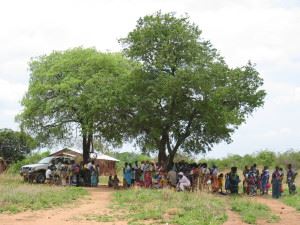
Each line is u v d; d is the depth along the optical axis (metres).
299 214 19.97
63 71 40.31
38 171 36.03
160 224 16.41
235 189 29.36
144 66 32.53
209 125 31.59
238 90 32.28
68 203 22.19
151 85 31.58
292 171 30.19
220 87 31.34
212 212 18.64
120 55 41.19
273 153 53.44
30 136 42.56
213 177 29.23
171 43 31.86
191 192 25.16
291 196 27.66
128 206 20.81
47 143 42.53
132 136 36.06
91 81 37.09
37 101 40.38
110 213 19.05
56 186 30.59
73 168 33.84
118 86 33.50
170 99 31.75
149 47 32.25
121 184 37.34
